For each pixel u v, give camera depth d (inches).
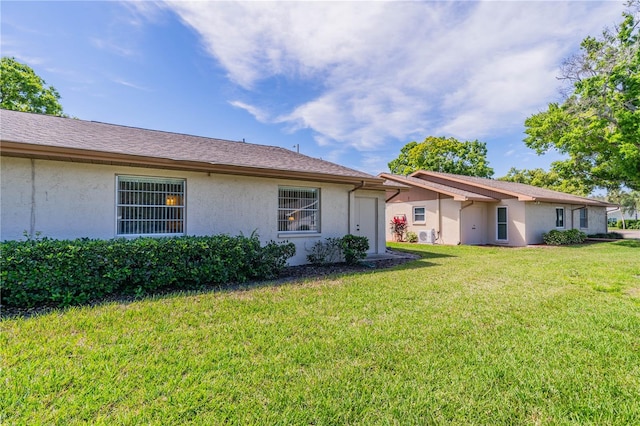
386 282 256.4
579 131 532.4
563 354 127.1
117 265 205.9
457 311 180.9
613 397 98.7
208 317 166.2
